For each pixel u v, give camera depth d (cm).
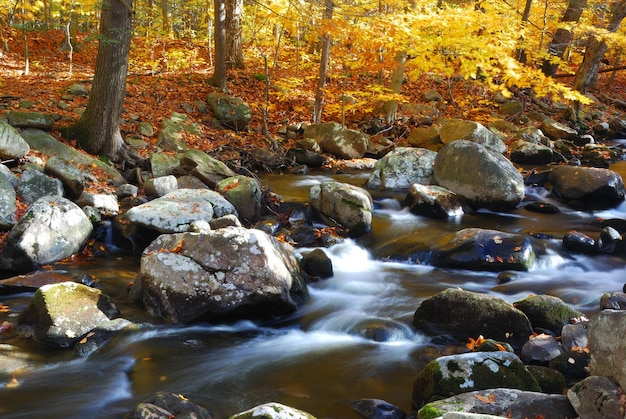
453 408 344
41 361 471
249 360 484
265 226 788
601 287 620
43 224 671
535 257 689
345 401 417
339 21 1040
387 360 479
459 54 1199
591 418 328
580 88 1680
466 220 849
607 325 357
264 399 422
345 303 600
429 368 405
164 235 601
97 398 421
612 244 716
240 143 1170
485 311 498
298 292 595
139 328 529
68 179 780
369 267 705
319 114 1310
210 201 774
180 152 1029
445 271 682
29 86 1236
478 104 1583
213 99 1255
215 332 538
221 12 1367
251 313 559
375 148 1272
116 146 966
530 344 463
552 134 1445
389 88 1398
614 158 1290
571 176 953
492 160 889
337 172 1147
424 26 1150
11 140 827
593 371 366
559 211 894
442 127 1257
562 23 1407
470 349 482
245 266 551
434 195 867
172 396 385
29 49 1708
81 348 487
